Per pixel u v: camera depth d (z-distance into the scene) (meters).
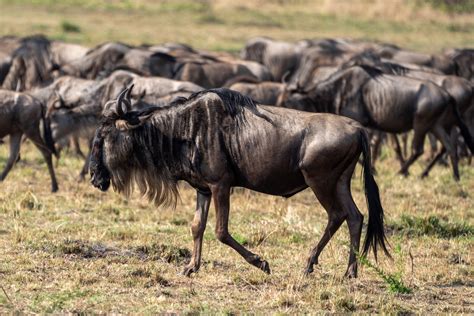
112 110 26.88
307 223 35.25
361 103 46.25
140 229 33.25
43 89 49.44
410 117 46.44
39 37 67.56
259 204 39.28
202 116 26.33
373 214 26.39
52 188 41.34
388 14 135.00
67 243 29.86
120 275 26.69
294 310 23.73
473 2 142.00
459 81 51.97
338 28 125.00
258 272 27.53
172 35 109.12
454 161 47.94
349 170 26.55
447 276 28.16
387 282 26.34
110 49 62.44
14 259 27.98
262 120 26.27
